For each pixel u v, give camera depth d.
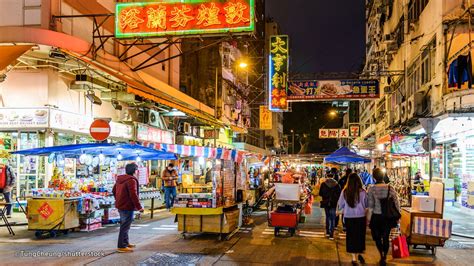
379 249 8.77
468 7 16.73
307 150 73.94
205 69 36.47
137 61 20.69
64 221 11.45
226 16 13.66
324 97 25.23
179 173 21.91
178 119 27.19
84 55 13.81
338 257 9.54
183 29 13.97
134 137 20.92
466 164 18.02
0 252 9.40
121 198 9.55
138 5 14.32
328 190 12.06
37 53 13.98
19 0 14.55
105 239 11.08
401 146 22.38
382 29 33.44
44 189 12.34
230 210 12.36
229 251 9.90
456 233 12.80
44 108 14.81
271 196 13.72
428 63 19.08
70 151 13.34
